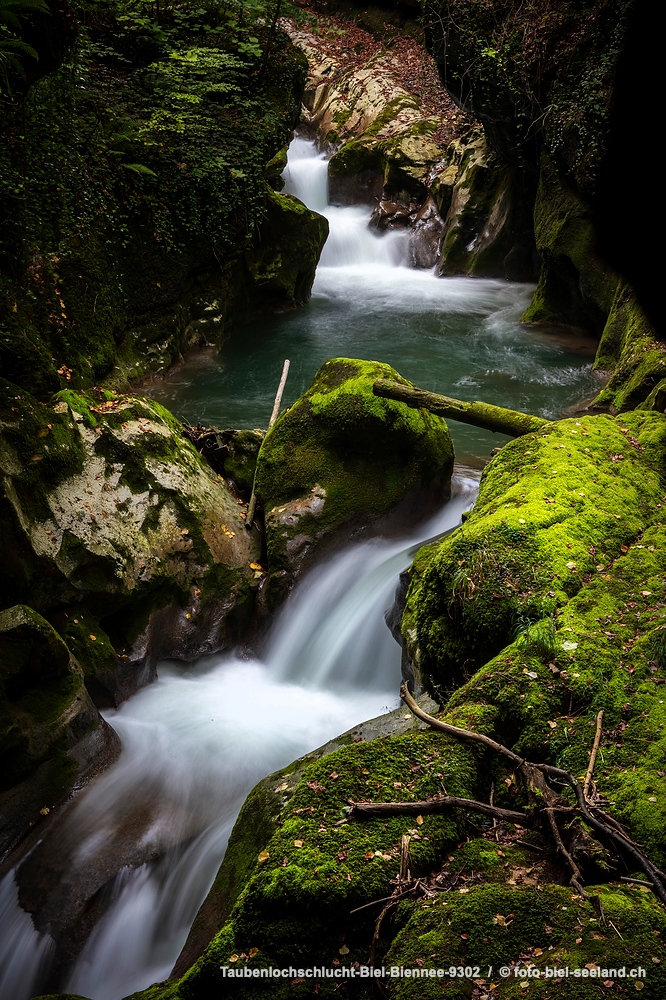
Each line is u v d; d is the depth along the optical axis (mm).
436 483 7926
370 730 5137
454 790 3645
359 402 7570
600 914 2930
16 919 4914
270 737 6328
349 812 3510
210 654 7242
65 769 5520
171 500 7203
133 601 6723
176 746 6168
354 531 7531
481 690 4164
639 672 4176
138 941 5055
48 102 9438
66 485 6652
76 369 9594
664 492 5852
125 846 5289
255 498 7797
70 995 3824
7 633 5410
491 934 2939
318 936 3174
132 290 11164
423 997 2756
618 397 10031
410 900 3189
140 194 11234
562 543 5078
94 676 6332
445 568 5035
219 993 3135
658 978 2701
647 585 4793
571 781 3539
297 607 7301
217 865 5266
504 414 7156
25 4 6602
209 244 12281
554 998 2646
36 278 9156
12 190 8523
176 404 10781
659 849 3270
